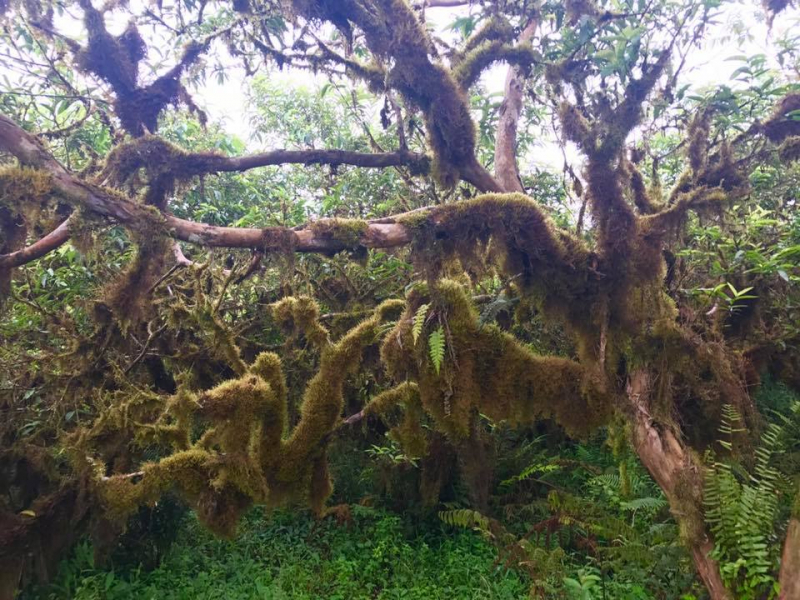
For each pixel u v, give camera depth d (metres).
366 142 5.96
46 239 2.89
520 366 2.96
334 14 3.12
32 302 4.07
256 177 6.49
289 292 4.10
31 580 4.11
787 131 3.29
